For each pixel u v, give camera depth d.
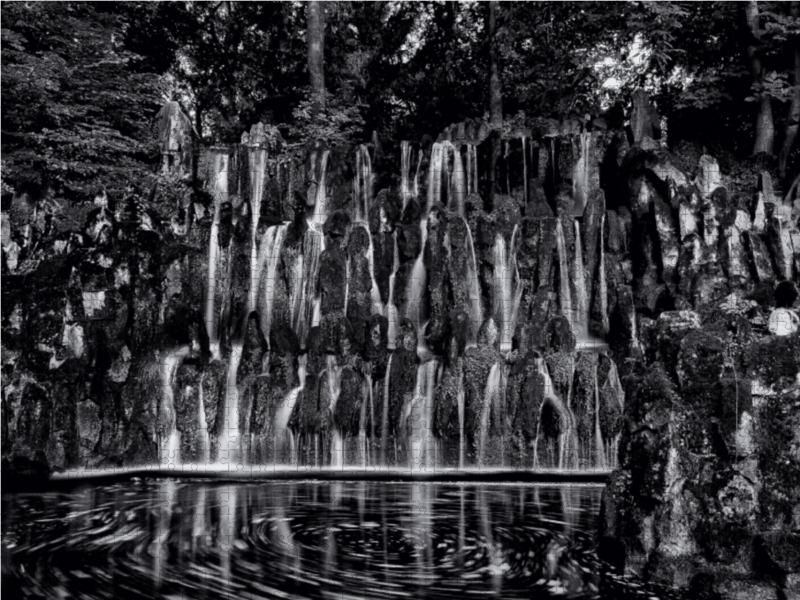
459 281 12.96
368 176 15.22
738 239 12.48
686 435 5.67
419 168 15.16
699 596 5.31
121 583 6.28
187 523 8.21
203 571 6.54
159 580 6.32
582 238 13.30
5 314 11.73
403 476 11.21
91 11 17.92
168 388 12.25
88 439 11.46
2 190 14.36
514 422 11.38
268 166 15.03
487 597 5.72
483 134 17.12
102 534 7.80
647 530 5.68
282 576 6.39
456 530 7.74
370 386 11.95
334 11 23.59
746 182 15.10
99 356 11.84
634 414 5.89
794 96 16.14
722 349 5.68
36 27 16.52
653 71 19.55
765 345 5.63
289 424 11.88
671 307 12.09
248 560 6.84
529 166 14.97
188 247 13.43
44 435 11.20
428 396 11.84
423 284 13.12
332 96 20.47
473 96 22.64
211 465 11.91
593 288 13.05
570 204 14.56
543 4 19.75
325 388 11.93
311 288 13.48
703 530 5.47
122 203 13.68
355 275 13.23
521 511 8.60
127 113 17.61
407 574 6.31
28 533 7.86
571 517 8.27
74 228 13.05
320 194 14.87
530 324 12.30
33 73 14.86
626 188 13.71
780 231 12.52
